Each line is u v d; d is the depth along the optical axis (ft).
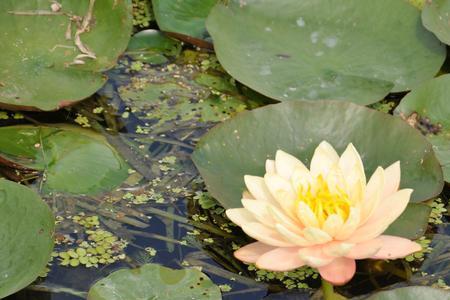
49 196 9.08
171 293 7.52
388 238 7.25
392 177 7.77
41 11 10.72
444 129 9.62
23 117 10.32
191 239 8.67
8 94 9.87
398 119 8.88
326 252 6.98
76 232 8.71
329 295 7.72
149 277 7.66
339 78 10.19
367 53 10.64
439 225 8.80
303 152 8.91
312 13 10.96
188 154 9.85
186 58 11.54
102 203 9.07
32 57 10.44
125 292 7.50
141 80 11.10
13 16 10.62
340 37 10.82
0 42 10.50
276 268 7.02
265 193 7.68
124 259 8.39
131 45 11.70
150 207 9.07
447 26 10.49
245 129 8.99
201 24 11.64
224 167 8.78
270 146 8.94
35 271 7.62
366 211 7.27
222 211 9.04
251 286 8.09
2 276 7.57
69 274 8.18
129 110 10.54
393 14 10.89
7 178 9.31
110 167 9.41
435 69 10.39
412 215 8.08
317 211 7.22
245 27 10.80
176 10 11.66
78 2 10.80
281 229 6.93
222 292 8.00
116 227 8.80
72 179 9.21
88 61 10.52
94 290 7.50
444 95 9.80
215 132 8.98
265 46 10.64
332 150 8.13
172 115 10.48
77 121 10.31
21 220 8.01
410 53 10.60
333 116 9.03
